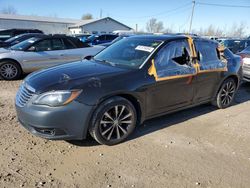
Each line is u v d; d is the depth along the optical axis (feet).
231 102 19.04
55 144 12.34
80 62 14.80
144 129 14.40
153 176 10.25
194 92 15.55
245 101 20.66
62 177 9.96
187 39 15.19
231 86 18.39
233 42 57.98
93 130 11.72
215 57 16.76
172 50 14.28
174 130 14.48
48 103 10.75
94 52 30.25
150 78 13.01
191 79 14.94
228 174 10.61
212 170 10.82
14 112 16.14
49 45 28.04
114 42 17.07
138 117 13.33
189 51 15.08
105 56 15.35
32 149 11.81
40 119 10.77
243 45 58.18
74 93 10.91
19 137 12.85
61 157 11.28
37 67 27.45
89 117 11.35
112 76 12.12
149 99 13.23
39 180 9.73
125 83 12.16
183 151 12.24
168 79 13.71
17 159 10.99
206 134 14.17
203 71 15.58
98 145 12.41
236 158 11.85
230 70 17.54
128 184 9.71
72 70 12.82
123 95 12.39
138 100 12.73
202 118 16.40
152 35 16.12
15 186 9.35
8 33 67.56
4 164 10.60
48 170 10.36
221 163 11.38
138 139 13.21
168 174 10.42
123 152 11.91
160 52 13.75
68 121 10.96
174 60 14.24
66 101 10.80
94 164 10.87
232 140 13.61
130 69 12.92
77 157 11.34
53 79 11.66
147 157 11.57
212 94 17.07
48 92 10.82
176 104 14.76
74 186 9.48
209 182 10.05
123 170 10.55
